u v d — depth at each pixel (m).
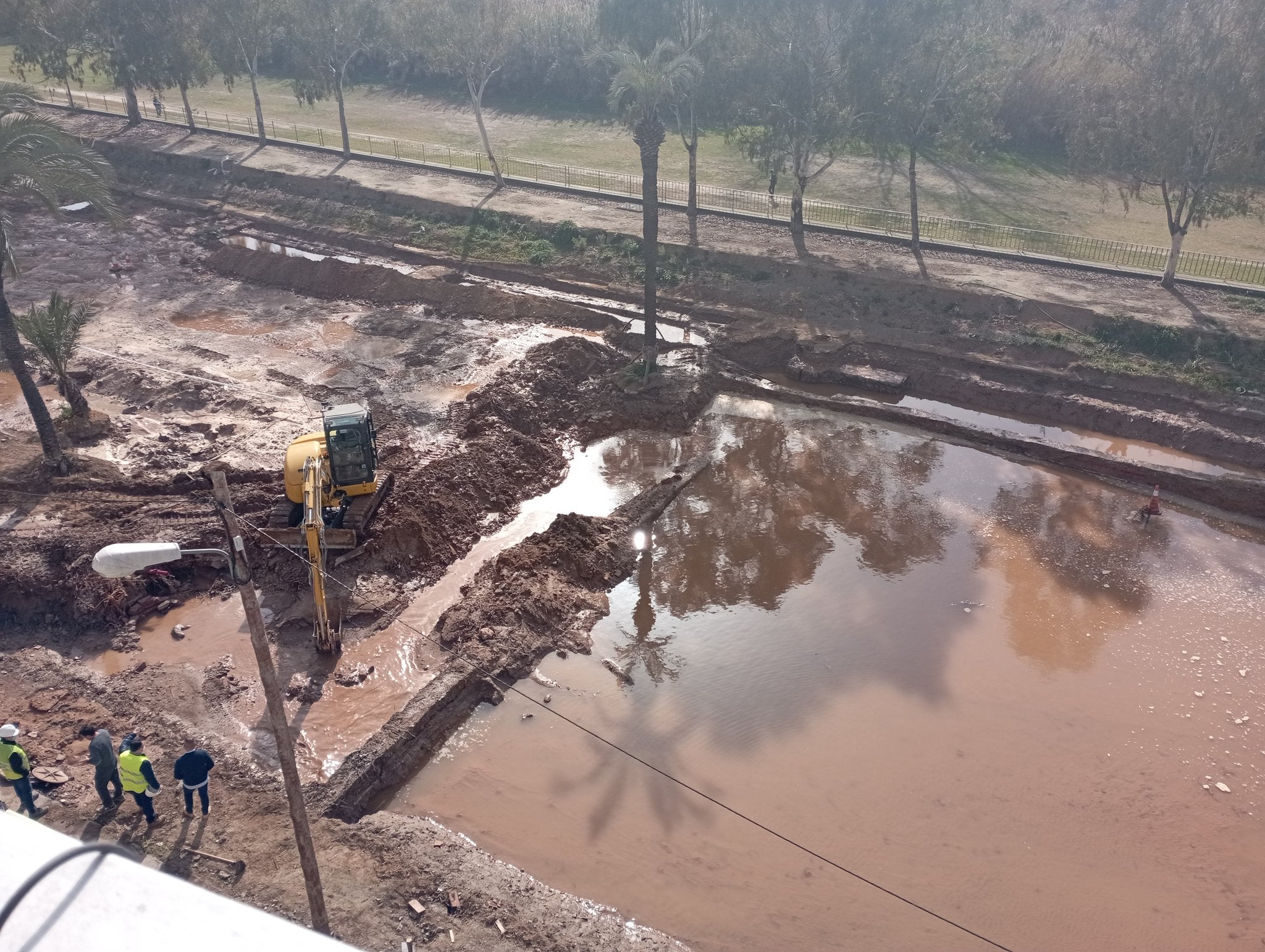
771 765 18.48
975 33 40.16
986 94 39.66
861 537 25.44
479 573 23.03
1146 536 25.67
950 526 25.95
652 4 41.41
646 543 25.11
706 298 39.03
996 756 18.80
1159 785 18.27
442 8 48.78
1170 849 17.00
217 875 14.82
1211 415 30.58
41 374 31.62
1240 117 33.94
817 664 21.03
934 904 15.89
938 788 18.08
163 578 22.06
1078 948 15.29
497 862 15.97
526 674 20.47
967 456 29.34
